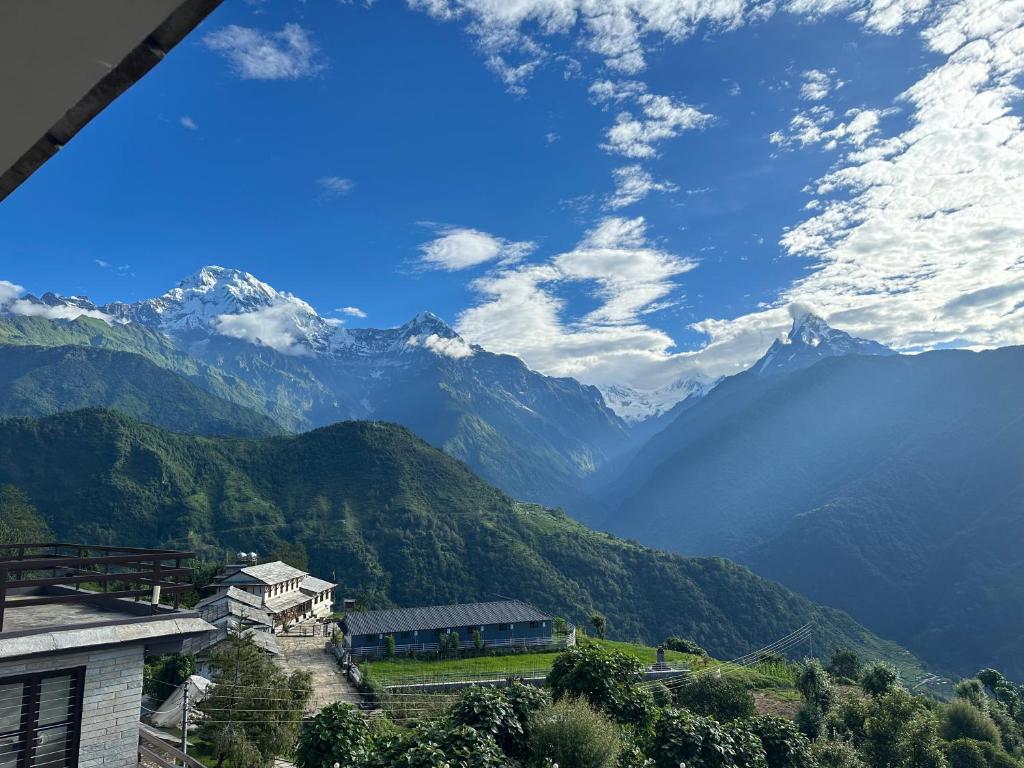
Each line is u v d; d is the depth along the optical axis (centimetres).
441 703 4738
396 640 7081
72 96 204
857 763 3406
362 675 5522
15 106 210
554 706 1836
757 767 1862
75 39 171
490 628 7481
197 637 1259
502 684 5688
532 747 1688
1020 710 5872
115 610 1320
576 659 2303
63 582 1110
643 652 7612
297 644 7281
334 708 1748
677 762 1783
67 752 1100
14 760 1046
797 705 5200
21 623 1155
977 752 3822
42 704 1083
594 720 1702
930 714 4097
